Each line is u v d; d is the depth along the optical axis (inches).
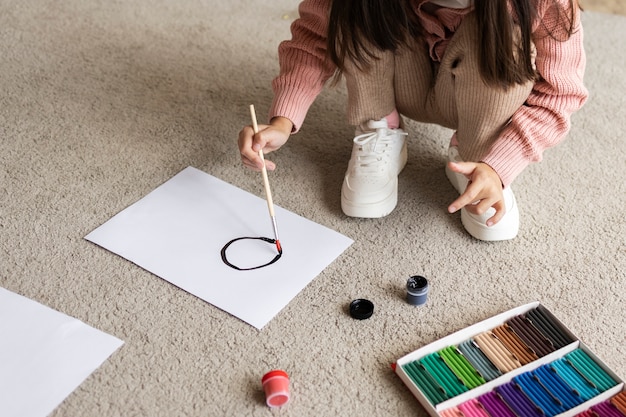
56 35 69.5
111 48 68.0
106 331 43.7
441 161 56.7
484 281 47.2
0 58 66.0
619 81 64.2
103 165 55.4
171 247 48.8
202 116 60.4
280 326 44.2
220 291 46.0
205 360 42.3
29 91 62.3
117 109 60.8
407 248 49.4
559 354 41.5
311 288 46.4
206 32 70.7
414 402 40.3
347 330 44.1
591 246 49.5
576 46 45.4
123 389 40.7
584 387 39.9
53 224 50.5
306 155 57.0
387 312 45.3
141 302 45.4
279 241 49.3
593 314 45.2
